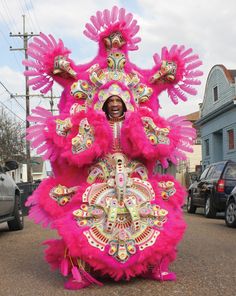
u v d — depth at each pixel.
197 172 30.48
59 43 5.28
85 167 5.07
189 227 10.67
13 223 10.90
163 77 5.54
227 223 10.99
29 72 5.36
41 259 6.69
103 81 5.20
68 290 4.76
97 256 4.62
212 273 5.51
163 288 4.76
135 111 5.07
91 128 4.86
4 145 38.56
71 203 4.93
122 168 4.94
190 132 5.43
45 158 5.15
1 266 6.23
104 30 5.36
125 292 4.62
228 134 26.06
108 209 4.75
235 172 13.84
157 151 4.97
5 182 10.23
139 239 4.73
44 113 5.11
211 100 28.95
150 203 4.92
